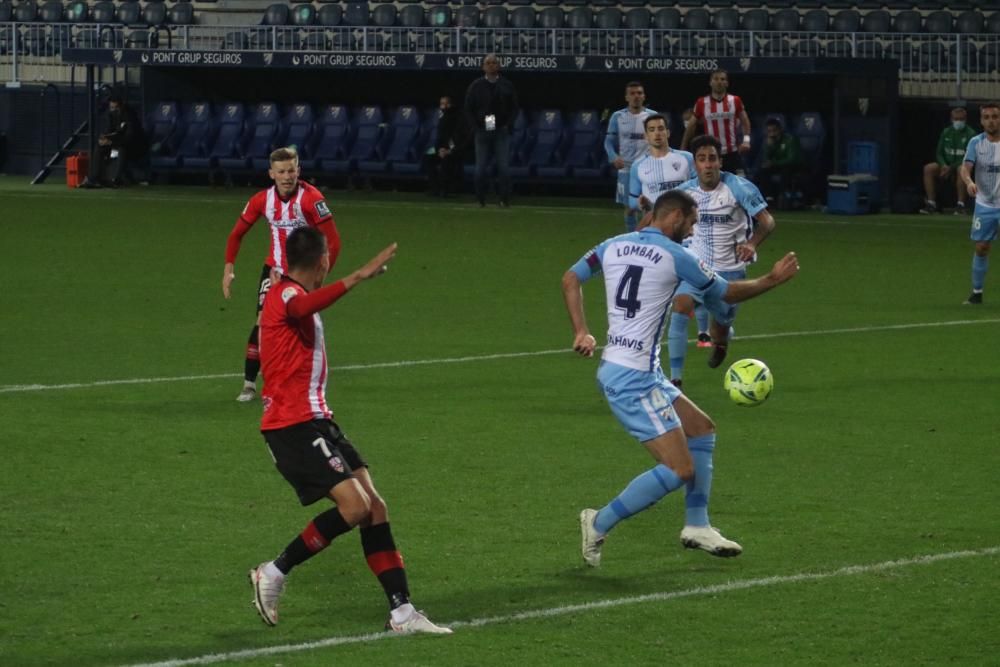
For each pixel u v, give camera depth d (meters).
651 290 25.14
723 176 42.22
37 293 59.88
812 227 87.38
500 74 111.62
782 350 48.19
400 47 111.19
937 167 95.88
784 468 32.78
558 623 22.69
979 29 109.06
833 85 104.75
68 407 38.81
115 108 111.62
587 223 88.88
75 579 24.80
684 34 107.62
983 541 27.14
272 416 22.53
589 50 110.12
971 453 34.19
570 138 106.94
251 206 38.94
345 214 92.75
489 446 34.75
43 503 29.59
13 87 121.44
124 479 31.55
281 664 20.86
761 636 22.12
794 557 26.19
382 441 35.19
